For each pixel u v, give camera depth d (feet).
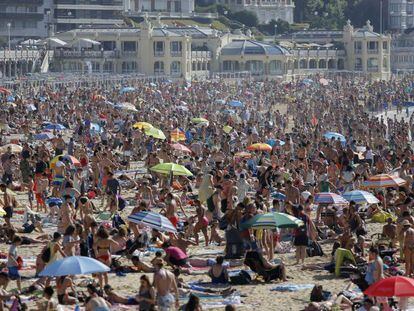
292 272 349.20
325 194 412.77
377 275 312.50
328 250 382.01
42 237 385.50
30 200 463.42
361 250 354.95
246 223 351.25
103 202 465.47
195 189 523.70
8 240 382.42
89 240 340.39
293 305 306.55
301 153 559.79
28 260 352.08
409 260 336.49
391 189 477.36
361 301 294.66
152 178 520.42
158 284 279.69
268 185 478.18
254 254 336.29
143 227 377.91
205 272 344.49
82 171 489.26
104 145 632.38
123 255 355.36
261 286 328.70
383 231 375.86
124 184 527.81
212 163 564.30
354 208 398.42
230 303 306.55
